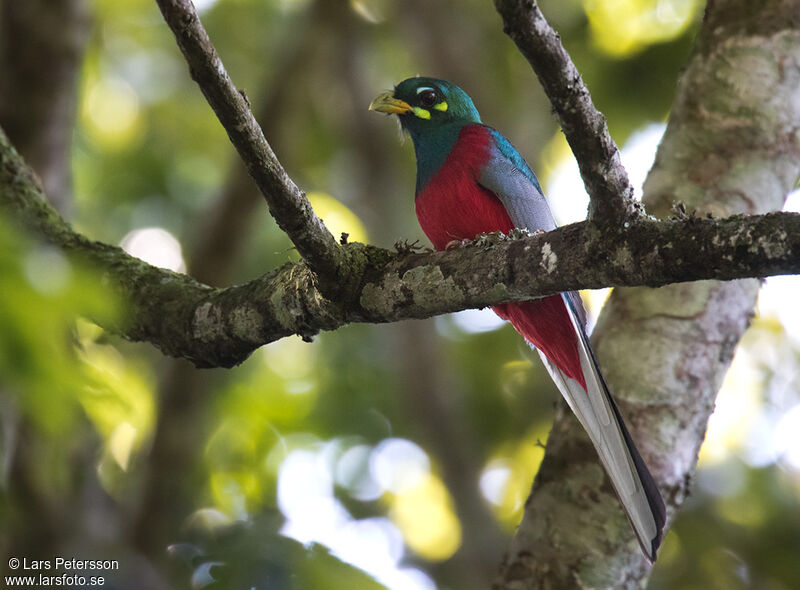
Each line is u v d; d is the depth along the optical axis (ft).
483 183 29.01
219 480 44.39
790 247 16.26
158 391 39.75
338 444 55.36
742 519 51.08
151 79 57.00
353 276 21.42
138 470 39.58
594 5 51.31
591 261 18.40
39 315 15.38
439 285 20.63
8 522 28.25
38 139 38.04
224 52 56.70
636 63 50.65
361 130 51.96
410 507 55.77
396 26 53.11
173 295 24.00
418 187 31.27
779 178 28.43
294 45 46.96
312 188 54.54
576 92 17.07
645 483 23.50
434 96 31.83
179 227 55.93
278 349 53.31
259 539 28.22
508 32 16.83
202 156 57.62
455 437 48.49
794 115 28.66
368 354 54.95
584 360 25.45
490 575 45.98
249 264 53.88
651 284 18.06
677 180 28.35
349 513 54.80
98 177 56.34
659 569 48.67
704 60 29.22
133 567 33.45
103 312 16.17
